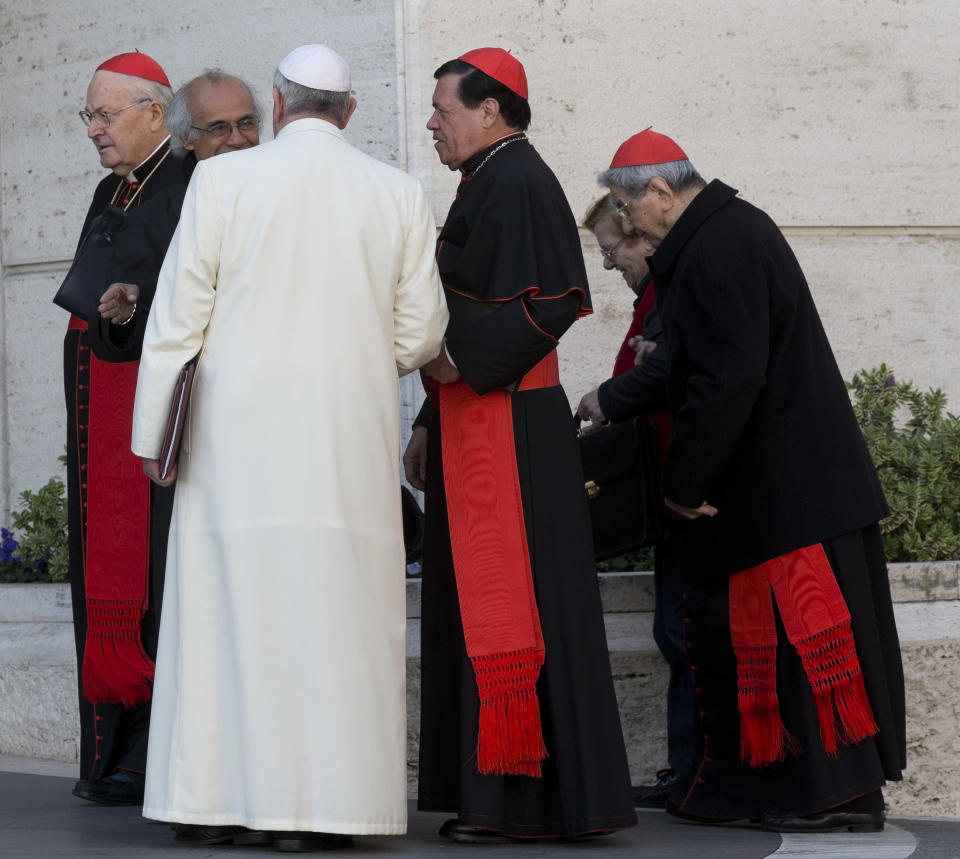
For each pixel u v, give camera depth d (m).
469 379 13.91
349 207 13.19
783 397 14.79
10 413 26.98
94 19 26.02
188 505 13.12
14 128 27.02
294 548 12.73
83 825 14.64
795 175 24.00
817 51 24.06
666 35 23.67
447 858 12.71
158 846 13.01
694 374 14.80
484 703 13.80
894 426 22.02
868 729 14.48
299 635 12.66
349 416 12.98
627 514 16.55
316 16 23.72
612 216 18.02
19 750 20.61
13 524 25.05
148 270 15.73
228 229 12.91
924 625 17.88
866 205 24.19
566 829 13.73
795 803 14.70
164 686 13.16
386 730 12.97
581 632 14.02
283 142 13.39
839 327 24.14
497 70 14.48
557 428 14.36
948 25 24.48
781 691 14.80
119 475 16.42
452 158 14.77
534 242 13.98
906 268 24.31
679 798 15.77
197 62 24.84
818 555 14.67
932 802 17.70
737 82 23.84
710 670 15.34
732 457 14.91
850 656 14.60
